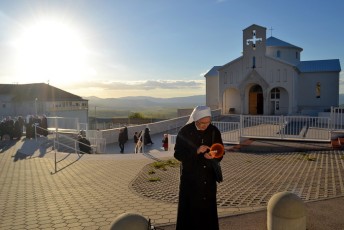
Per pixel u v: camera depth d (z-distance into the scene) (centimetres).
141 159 1323
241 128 1652
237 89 4100
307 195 727
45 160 1338
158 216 622
